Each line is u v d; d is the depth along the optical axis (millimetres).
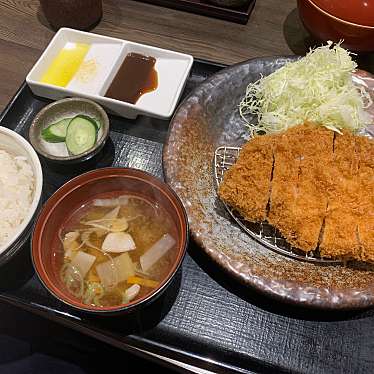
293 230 335
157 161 398
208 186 377
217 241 340
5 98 439
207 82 411
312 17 423
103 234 328
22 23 491
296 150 362
